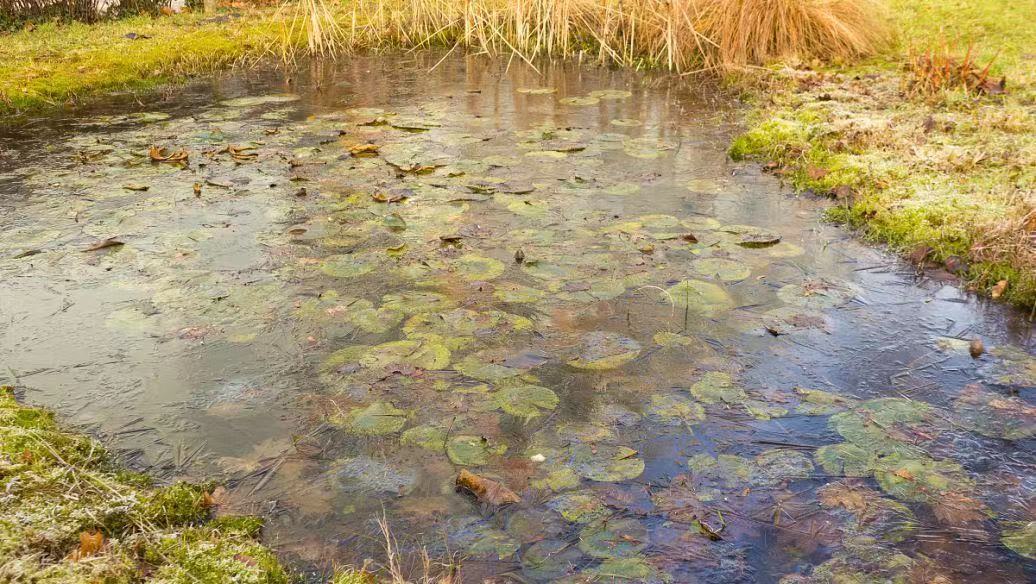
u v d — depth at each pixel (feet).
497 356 9.46
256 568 6.24
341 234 13.00
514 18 29.48
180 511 7.04
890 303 10.79
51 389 8.99
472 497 7.20
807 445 7.87
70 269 11.91
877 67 23.04
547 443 7.93
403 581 6.04
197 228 13.32
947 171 14.73
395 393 8.77
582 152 17.33
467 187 15.08
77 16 31.91
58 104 21.56
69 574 5.79
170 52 26.13
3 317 10.59
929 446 7.79
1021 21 25.79
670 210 14.05
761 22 24.21
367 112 20.71
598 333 9.96
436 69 26.27
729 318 10.36
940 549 6.48
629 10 27.61
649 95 22.49
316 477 7.52
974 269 11.39
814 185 15.05
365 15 32.14
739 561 6.39
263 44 28.30
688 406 8.51
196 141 18.19
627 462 7.62
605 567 6.34
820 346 9.72
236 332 10.14
